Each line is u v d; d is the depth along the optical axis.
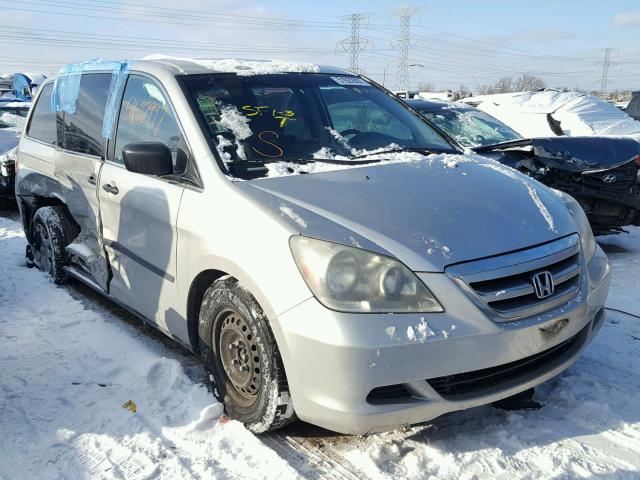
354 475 2.71
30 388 3.48
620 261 6.17
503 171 3.63
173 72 3.74
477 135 7.15
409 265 2.57
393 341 2.45
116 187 3.89
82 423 3.11
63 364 3.79
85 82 4.69
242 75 3.86
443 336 2.50
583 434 2.96
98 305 4.86
